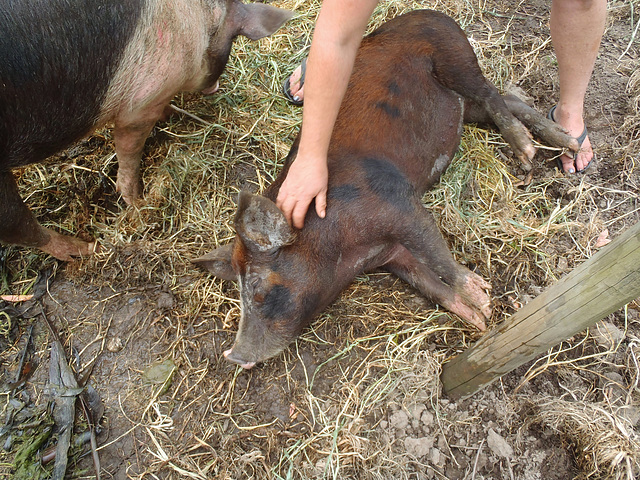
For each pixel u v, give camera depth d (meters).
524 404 1.27
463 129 1.69
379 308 1.41
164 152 1.69
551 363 1.31
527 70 1.83
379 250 1.36
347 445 1.22
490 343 1.12
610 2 2.00
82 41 1.22
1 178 1.27
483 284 1.36
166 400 1.32
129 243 1.51
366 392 1.28
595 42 1.40
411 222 1.30
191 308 1.43
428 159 1.49
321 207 1.19
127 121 1.42
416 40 1.49
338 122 1.35
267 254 1.19
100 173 1.65
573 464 1.21
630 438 1.18
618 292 0.86
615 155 1.65
